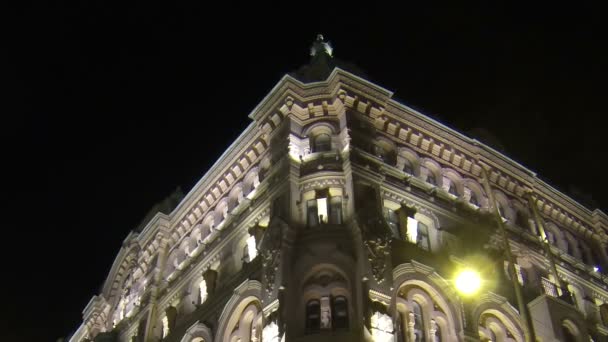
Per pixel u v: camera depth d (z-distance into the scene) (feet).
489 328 121.29
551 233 155.94
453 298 117.08
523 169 155.94
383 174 126.31
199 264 146.30
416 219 127.54
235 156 150.20
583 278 151.02
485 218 139.23
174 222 167.94
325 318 102.94
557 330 123.03
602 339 141.28
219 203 152.66
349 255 109.09
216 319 128.47
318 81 137.59
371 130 132.05
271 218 119.14
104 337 165.78
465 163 146.30
